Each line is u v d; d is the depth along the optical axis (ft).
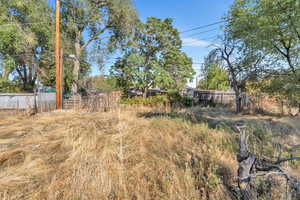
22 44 31.99
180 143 12.17
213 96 45.11
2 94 28.58
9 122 18.47
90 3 36.70
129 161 9.00
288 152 8.86
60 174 7.35
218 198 5.49
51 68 42.47
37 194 6.05
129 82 41.06
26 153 9.95
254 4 20.24
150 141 12.57
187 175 6.65
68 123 17.40
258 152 9.16
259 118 23.39
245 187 5.25
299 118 22.38
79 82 40.57
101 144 11.10
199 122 19.52
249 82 27.14
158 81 38.55
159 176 7.22
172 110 29.32
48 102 28.40
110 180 6.54
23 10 32.91
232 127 17.10
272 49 20.35
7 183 6.73
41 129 15.46
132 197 6.03
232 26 26.00
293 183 4.68
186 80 47.14
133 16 38.24
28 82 45.85
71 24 36.99
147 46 41.75
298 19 14.83
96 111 27.58
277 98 22.86
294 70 17.74
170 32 41.78
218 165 7.73
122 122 18.16
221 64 30.09
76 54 39.73
